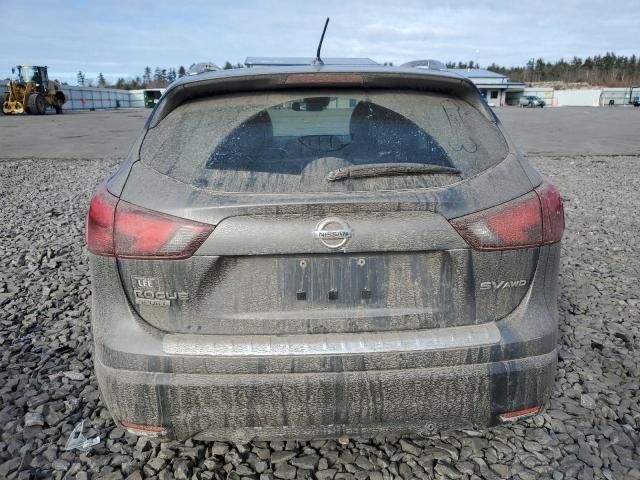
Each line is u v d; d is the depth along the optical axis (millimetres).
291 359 1837
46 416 2623
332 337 1872
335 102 2125
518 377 1907
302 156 1953
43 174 10492
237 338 1863
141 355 1857
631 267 4898
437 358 1866
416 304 1897
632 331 3551
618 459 2299
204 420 1870
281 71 2148
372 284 1876
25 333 3582
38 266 4957
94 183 9586
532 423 2537
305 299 1872
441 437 2418
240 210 1786
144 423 1893
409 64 2791
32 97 33625
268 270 1853
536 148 14953
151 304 1882
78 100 63562
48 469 2248
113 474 2205
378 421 1900
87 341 3449
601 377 2959
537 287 1982
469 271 1879
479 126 2143
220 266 1845
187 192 1858
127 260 1865
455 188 1877
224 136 2012
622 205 7684
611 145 15648
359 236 1807
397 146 2006
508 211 1890
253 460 2281
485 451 2338
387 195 1818
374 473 2197
